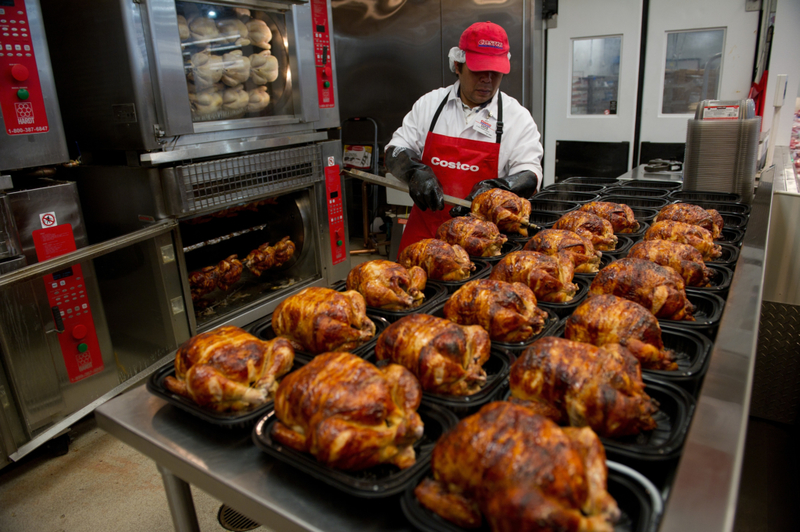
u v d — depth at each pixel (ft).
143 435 3.18
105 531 6.27
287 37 8.36
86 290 7.00
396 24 14.56
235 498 2.77
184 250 7.50
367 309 4.46
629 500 2.44
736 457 2.26
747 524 6.19
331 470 2.61
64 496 6.83
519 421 2.37
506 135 8.65
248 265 8.66
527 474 2.15
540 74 14.20
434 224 8.39
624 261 4.27
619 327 3.45
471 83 8.13
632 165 14.79
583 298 4.46
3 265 6.06
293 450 2.79
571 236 5.10
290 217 9.48
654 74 13.82
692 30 13.11
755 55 12.59
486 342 3.44
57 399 6.82
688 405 2.97
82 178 7.67
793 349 7.45
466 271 5.03
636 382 2.92
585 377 2.83
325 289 4.05
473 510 2.34
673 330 3.82
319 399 2.69
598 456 2.34
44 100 6.30
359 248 16.58
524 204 6.25
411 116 9.33
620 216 6.19
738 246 5.42
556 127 15.52
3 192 6.06
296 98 8.74
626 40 13.82
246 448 3.05
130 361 8.05
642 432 2.93
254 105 8.14
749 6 12.31
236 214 9.38
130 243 6.48
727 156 7.27
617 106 14.49
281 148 8.97
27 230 6.32
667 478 2.53
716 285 4.66
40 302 6.48
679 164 10.21
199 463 2.94
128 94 6.59
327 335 3.67
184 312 7.61
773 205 7.17
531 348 3.08
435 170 8.80
